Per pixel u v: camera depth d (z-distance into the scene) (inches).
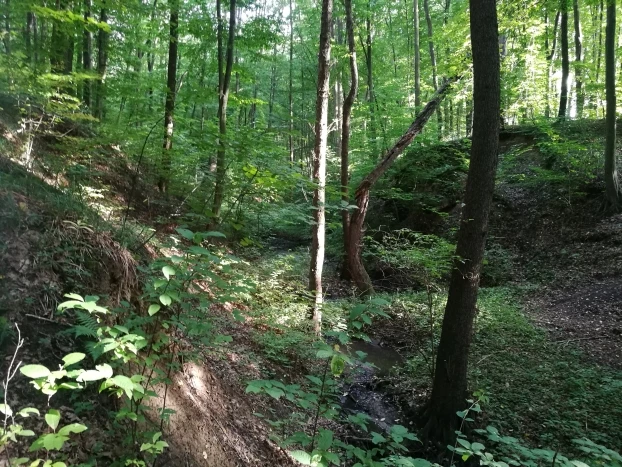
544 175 527.5
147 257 178.4
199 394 158.1
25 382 100.8
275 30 438.0
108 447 104.8
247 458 151.4
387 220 626.5
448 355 225.1
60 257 130.2
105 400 113.2
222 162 247.9
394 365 311.6
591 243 452.8
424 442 221.5
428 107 476.1
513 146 645.9
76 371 69.4
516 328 330.3
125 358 85.1
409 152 647.1
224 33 423.5
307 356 259.8
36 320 113.2
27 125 222.4
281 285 339.6
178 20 399.2
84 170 219.3
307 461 87.7
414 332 351.9
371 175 459.2
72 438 99.7
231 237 366.0
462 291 221.5
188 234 109.4
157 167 315.9
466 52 497.4
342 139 444.1
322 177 326.3
